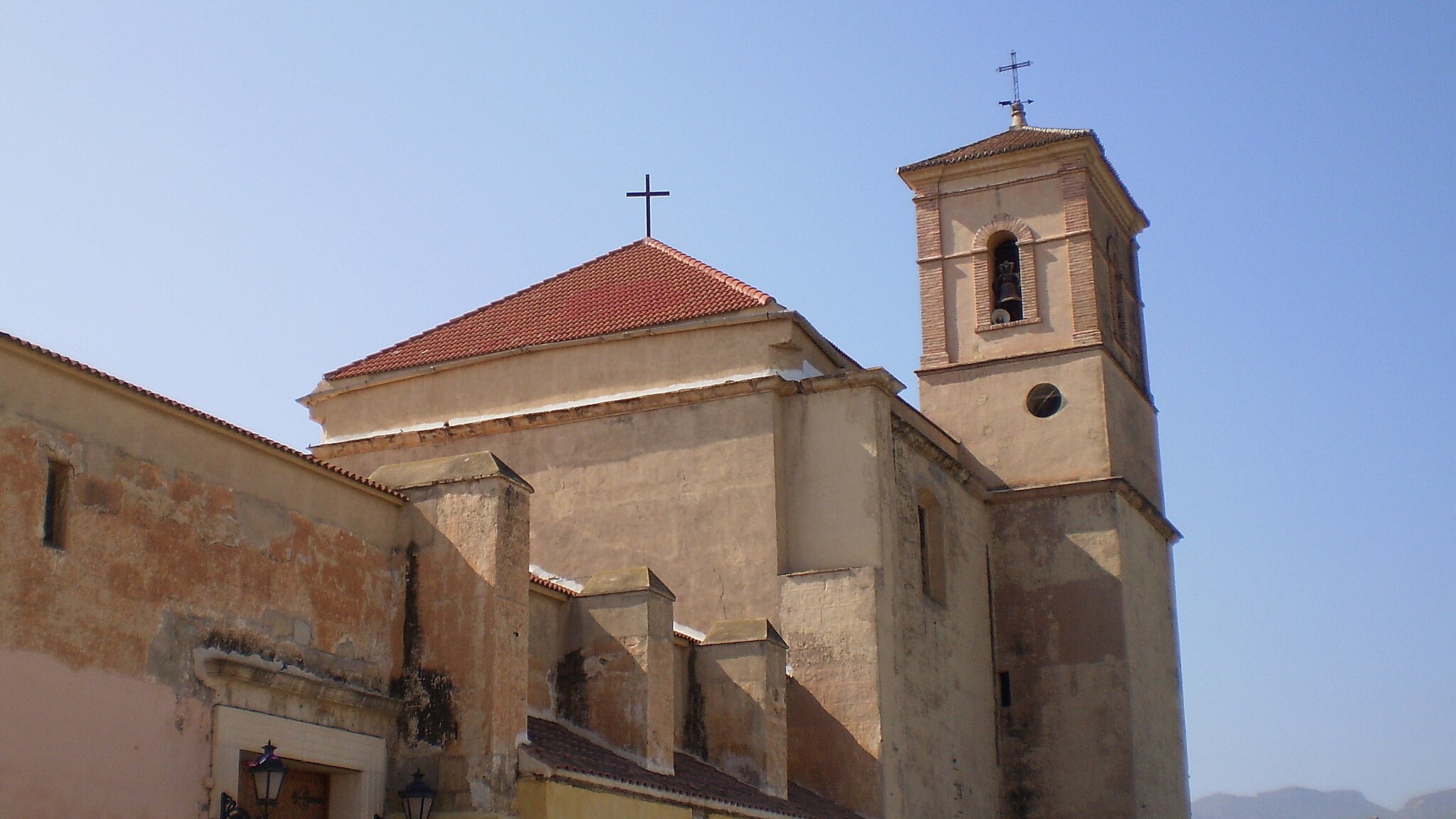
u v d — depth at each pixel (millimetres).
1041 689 33594
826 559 28297
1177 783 35375
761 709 25078
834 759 27188
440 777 18797
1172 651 36781
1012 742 33531
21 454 14906
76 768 14914
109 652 15500
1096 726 32969
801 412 29203
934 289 37000
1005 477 35156
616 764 21219
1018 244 36531
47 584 14945
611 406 30062
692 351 30172
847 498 28469
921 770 28594
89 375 15711
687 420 29578
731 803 22734
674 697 25172
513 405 31219
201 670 16562
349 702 18391
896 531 29094
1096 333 35281
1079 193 36219
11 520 14688
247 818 16516
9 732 14305
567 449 30344
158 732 15914
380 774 18844
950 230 37312
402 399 32281
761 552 28406
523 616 19719
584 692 22594
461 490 19781
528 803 18969
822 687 27562
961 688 31625
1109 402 35125
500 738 18828
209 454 17250
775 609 28109
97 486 15719
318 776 18453
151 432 16516
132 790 15477
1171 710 35906
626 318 31406
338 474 18969
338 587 18844
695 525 28984
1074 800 32719
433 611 19500
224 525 17266
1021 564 34469
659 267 34000
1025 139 37531
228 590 17172
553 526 30031
